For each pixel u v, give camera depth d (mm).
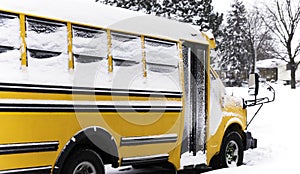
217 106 9336
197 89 8906
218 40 27219
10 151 5648
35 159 5941
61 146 6262
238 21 60719
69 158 6523
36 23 6156
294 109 20531
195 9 25703
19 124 5746
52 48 6285
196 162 8719
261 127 16156
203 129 8930
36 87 5977
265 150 11641
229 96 9938
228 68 58812
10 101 5656
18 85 5770
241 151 10070
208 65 9141
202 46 9086
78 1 6887
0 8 5766
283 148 11758
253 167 8602
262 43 58031
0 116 5547
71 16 6637
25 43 5965
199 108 8906
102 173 6941
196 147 8781
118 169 9891
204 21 25766
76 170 6613
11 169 5688
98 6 7191
